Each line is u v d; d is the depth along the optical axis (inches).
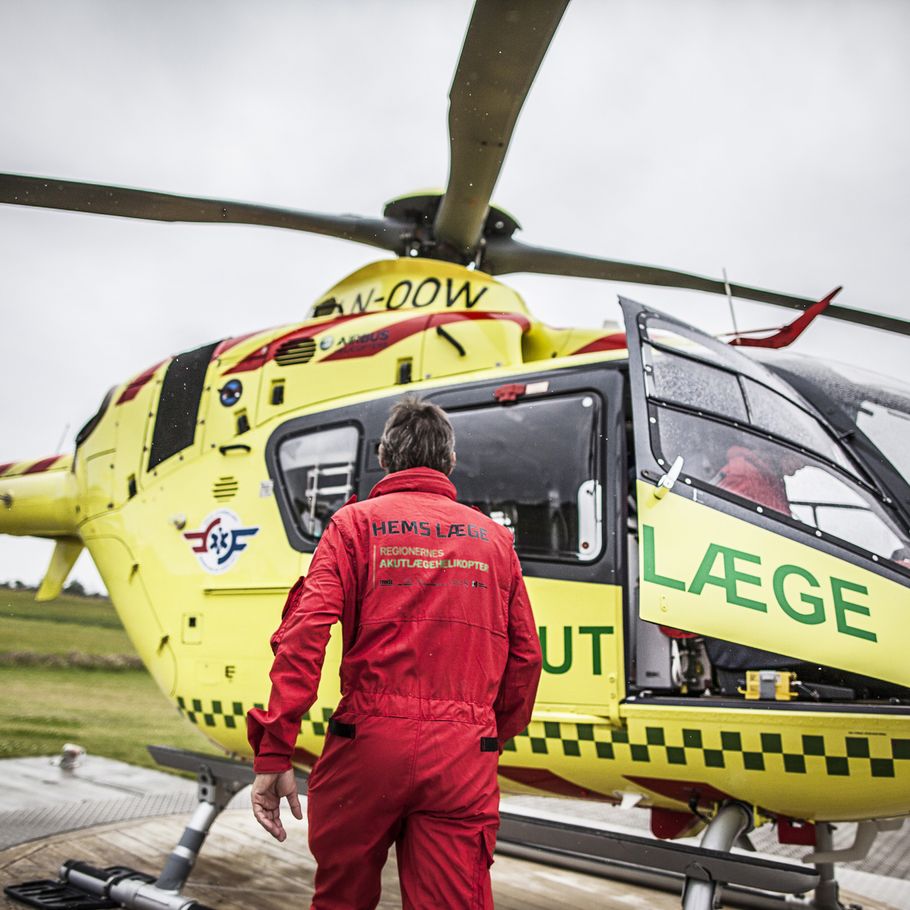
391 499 73.0
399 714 64.2
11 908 128.8
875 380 121.5
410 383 131.6
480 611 69.2
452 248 157.8
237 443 141.1
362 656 66.7
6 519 180.2
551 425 110.4
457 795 63.4
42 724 317.7
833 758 86.2
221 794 135.7
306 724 119.5
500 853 152.6
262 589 128.8
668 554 90.1
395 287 153.1
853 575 91.3
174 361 161.0
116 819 184.5
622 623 98.0
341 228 155.6
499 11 89.2
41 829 173.3
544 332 141.9
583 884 149.9
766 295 159.6
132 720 339.6
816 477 99.4
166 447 151.6
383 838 64.6
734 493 95.2
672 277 162.1
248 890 140.6
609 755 97.5
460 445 117.0
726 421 100.3
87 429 171.2
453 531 71.4
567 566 103.1
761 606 88.4
